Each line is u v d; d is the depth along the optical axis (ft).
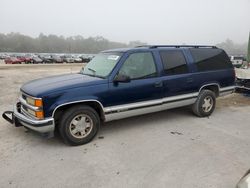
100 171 12.15
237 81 27.12
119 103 16.03
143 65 17.02
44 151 14.30
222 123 19.31
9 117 16.76
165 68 17.89
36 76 59.21
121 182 11.22
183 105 19.44
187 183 11.12
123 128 18.03
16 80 48.98
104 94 15.39
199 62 19.89
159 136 16.55
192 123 19.21
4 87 37.68
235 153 14.06
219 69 21.29
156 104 17.61
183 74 18.76
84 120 15.14
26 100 14.93
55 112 14.48
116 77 15.72
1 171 12.12
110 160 13.24
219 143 15.44
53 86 14.53
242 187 8.50
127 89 16.16
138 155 13.79
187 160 13.20
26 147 14.82
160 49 18.11
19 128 17.89
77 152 14.19
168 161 13.10
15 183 11.16
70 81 15.35
